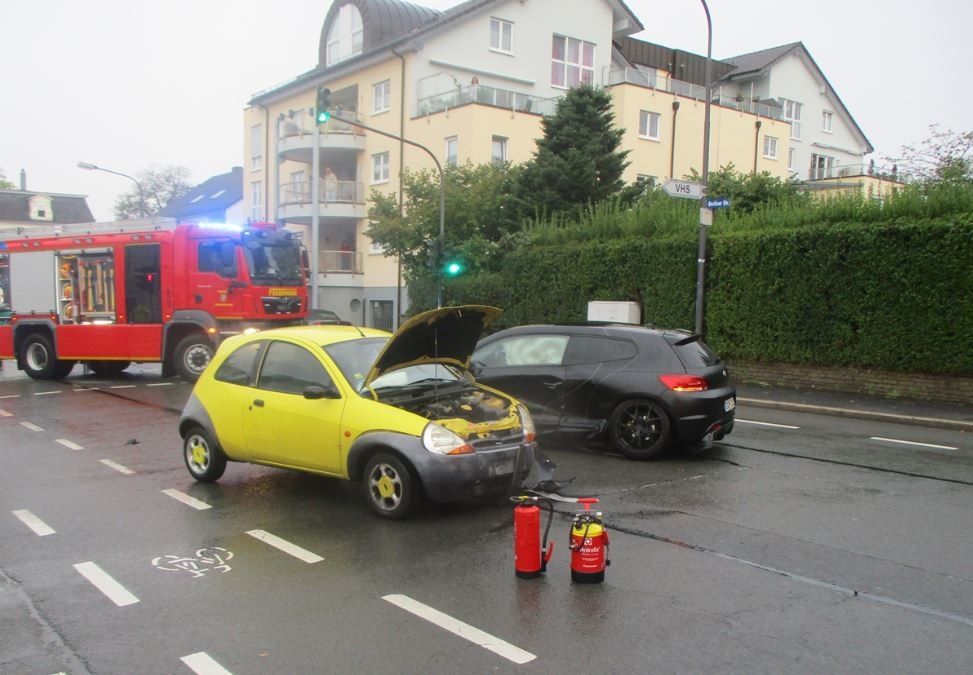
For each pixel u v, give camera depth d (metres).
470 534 6.17
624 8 37.81
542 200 25.27
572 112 26.08
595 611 4.68
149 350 16.19
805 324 15.66
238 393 7.53
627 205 23.88
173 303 15.92
